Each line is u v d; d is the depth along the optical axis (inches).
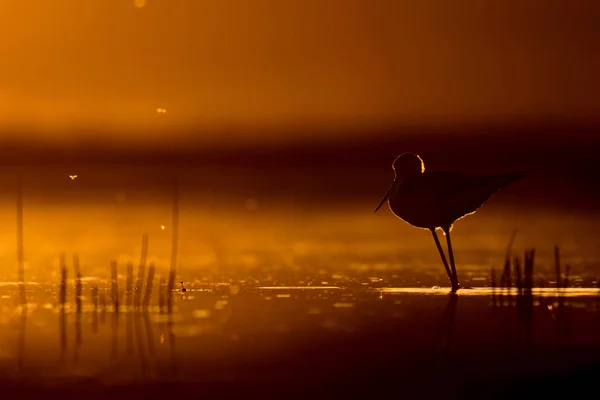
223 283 641.6
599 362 436.1
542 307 548.7
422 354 449.1
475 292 601.9
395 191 668.1
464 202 647.8
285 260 752.3
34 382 408.5
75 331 493.7
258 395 393.7
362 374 418.6
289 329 495.2
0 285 631.2
